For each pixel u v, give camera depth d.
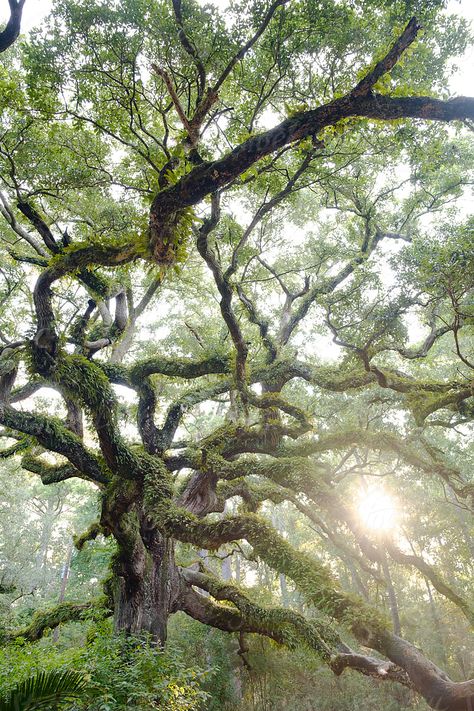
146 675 8.04
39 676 4.68
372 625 7.32
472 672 21.52
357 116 6.25
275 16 8.66
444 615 24.62
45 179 11.68
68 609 14.35
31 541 31.92
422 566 14.97
